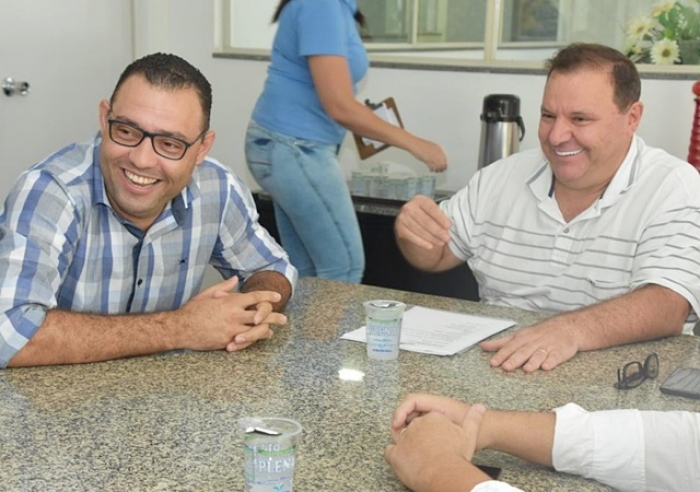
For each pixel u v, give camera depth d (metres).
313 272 3.39
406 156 4.04
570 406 1.42
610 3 3.74
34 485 1.21
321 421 1.47
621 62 2.13
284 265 2.23
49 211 1.79
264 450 1.16
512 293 2.36
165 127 1.77
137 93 1.76
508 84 3.90
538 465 1.38
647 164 2.21
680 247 2.08
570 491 1.30
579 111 2.10
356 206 3.59
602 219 2.21
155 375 1.66
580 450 1.35
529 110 3.88
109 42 4.46
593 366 1.79
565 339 1.85
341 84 2.99
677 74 3.64
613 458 1.35
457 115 4.03
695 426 1.37
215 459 1.31
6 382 1.60
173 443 1.36
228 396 1.57
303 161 3.13
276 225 3.68
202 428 1.42
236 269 2.23
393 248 3.56
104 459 1.30
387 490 1.24
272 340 1.90
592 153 2.13
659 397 1.62
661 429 1.37
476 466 1.34
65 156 1.89
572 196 2.25
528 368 1.74
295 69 3.09
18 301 1.68
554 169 2.20
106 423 1.43
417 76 4.07
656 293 2.01
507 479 1.33
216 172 2.12
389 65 4.11
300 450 1.35
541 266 2.30
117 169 1.80
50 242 1.77
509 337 1.89
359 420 1.48
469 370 1.75
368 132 3.04
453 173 4.09
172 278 2.05
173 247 2.03
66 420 1.44
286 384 1.63
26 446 1.33
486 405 1.57
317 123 3.13
